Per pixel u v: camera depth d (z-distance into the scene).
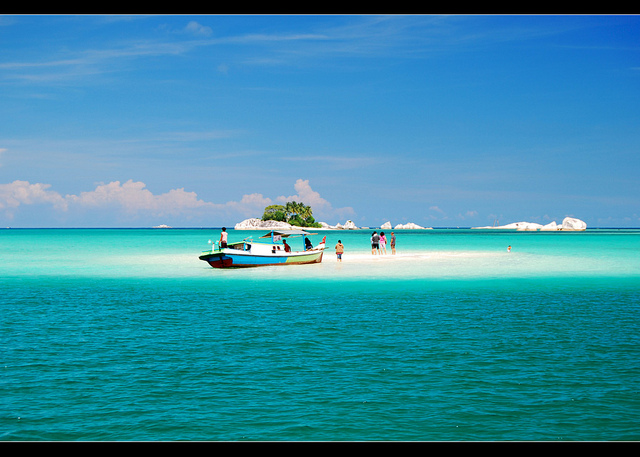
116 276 33.34
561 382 11.15
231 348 14.13
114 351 13.85
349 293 24.78
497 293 24.64
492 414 9.49
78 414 9.56
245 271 36.25
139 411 9.70
